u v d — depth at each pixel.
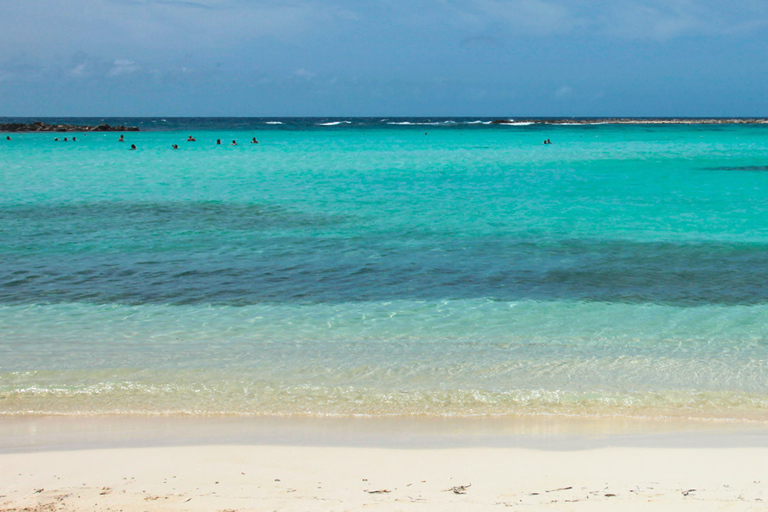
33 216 19.00
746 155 45.50
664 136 80.56
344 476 5.21
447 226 17.72
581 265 13.11
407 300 10.80
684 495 4.77
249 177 30.45
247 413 6.64
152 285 11.70
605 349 8.45
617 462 5.48
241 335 9.08
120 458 5.59
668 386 7.22
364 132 97.31
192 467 5.39
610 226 17.67
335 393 7.09
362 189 26.16
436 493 4.83
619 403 6.81
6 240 15.47
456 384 7.30
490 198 23.55
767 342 8.70
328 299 10.87
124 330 9.30
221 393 7.11
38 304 10.55
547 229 17.23
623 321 9.64
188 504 4.62
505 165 37.62
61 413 6.64
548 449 5.79
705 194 24.61
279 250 14.59
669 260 13.53
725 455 5.62
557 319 9.76
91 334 9.11
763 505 4.56
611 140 69.44
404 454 5.68
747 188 26.47
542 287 11.55
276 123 169.62
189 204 21.64
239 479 5.14
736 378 7.43
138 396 7.04
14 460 5.54
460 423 6.40
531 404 6.82
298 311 10.22
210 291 11.34
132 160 40.16
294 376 7.56
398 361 8.03
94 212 19.81
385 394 7.05
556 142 65.00
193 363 7.98
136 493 4.85
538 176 31.52
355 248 14.83
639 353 8.29
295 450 5.77
